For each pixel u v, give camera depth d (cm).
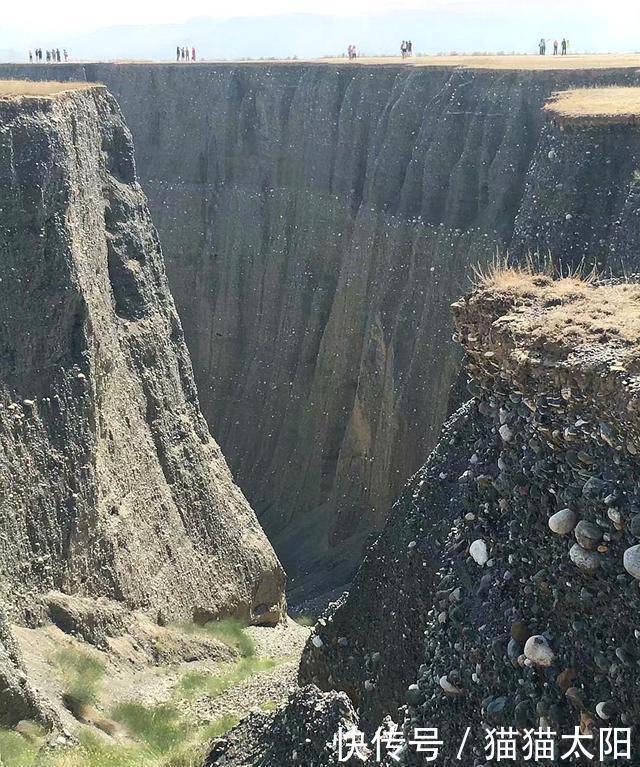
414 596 1257
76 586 2048
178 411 2620
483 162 3859
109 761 1506
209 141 5559
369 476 4209
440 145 4044
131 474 2330
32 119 2061
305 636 2628
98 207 2420
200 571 2500
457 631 859
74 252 2112
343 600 1420
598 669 696
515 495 817
